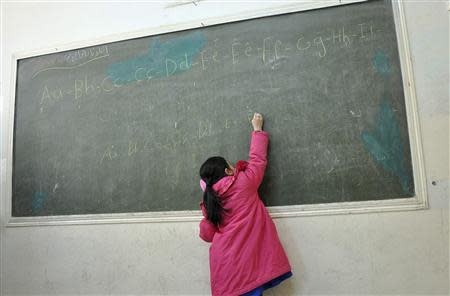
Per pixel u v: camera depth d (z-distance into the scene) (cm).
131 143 192
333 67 167
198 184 179
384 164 157
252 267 144
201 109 183
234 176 152
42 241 201
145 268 182
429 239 150
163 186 184
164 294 178
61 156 204
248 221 148
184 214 178
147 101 192
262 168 158
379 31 163
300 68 171
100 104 200
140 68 195
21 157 212
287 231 164
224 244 147
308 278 160
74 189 199
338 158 162
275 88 173
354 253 156
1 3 227
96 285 189
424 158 153
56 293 194
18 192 210
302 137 167
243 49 179
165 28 191
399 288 151
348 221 158
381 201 155
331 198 161
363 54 164
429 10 159
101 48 204
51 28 215
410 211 153
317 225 161
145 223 185
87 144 200
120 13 203
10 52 221
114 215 189
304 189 164
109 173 194
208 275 173
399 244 153
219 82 181
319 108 166
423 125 154
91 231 193
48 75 213
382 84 161
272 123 171
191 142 182
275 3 177
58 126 207
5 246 207
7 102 218
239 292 142
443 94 154
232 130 176
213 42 184
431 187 151
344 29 167
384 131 159
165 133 187
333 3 168
